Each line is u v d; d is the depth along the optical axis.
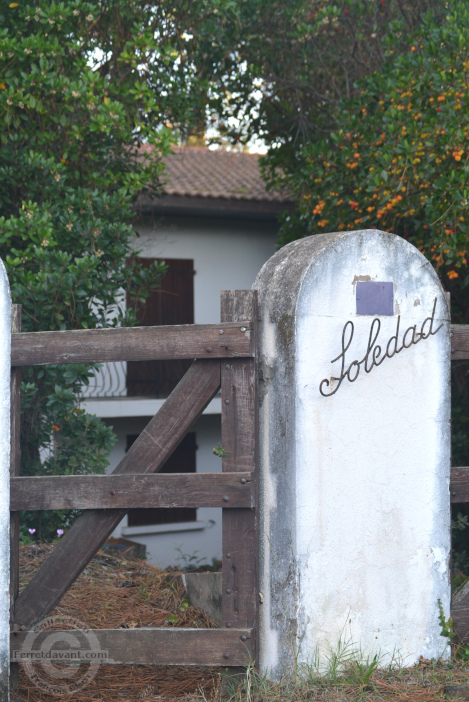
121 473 3.52
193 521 11.77
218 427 12.01
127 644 3.47
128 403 10.52
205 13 8.23
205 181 12.22
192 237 12.02
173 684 3.71
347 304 3.63
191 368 3.58
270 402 3.61
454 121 6.62
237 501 3.48
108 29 7.84
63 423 6.89
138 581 5.04
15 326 3.57
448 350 3.91
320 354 3.57
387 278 3.73
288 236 9.99
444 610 3.85
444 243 6.58
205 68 9.32
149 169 7.41
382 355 3.73
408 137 7.16
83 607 4.49
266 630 3.56
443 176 6.56
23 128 6.99
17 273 6.40
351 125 8.15
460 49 6.96
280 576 3.54
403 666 3.73
